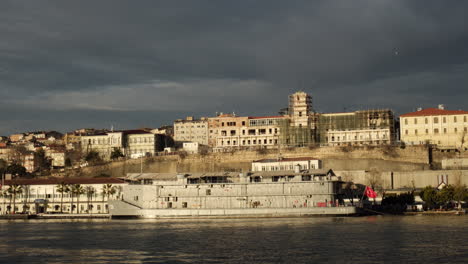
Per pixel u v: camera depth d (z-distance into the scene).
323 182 198.12
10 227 188.00
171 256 122.38
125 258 121.25
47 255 126.81
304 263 111.75
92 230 171.38
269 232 154.88
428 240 134.25
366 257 115.94
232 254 122.88
